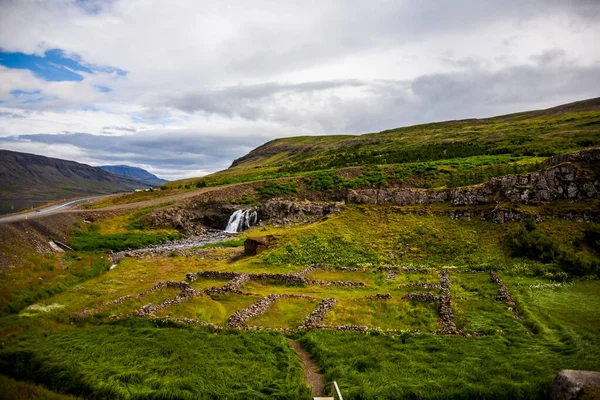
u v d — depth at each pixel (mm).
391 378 19609
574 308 29484
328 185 96000
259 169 163625
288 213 81375
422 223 53875
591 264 38312
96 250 59781
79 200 116250
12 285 35281
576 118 153250
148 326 27516
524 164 74438
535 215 49094
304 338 25109
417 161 108938
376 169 100625
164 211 85750
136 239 70500
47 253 51156
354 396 17922
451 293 34062
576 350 21922
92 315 29359
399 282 38344
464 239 48812
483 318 28047
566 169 52500
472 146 118625
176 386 18828
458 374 19828
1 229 48438
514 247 44781
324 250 49219
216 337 25328
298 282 38469
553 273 38688
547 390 17578
